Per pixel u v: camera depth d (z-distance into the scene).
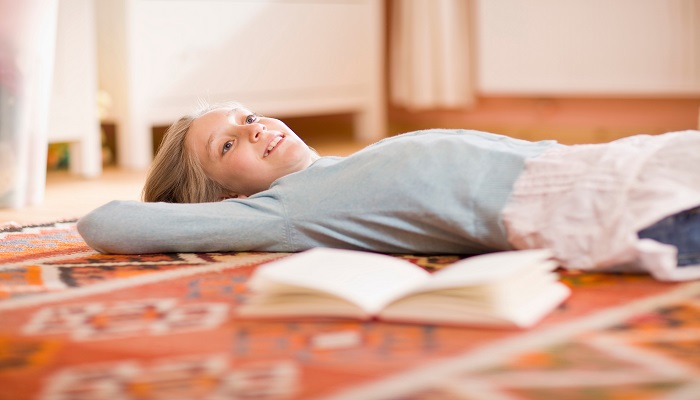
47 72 2.20
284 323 1.02
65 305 1.14
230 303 1.12
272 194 1.45
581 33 3.35
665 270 1.14
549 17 3.42
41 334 1.01
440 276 1.01
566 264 1.24
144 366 0.90
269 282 1.03
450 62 3.65
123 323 1.04
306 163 1.58
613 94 3.37
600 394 0.79
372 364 0.88
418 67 3.69
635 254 1.17
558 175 1.29
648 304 1.07
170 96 3.04
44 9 2.15
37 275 1.33
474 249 1.38
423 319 1.00
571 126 3.60
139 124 2.98
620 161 1.26
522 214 1.29
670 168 1.24
